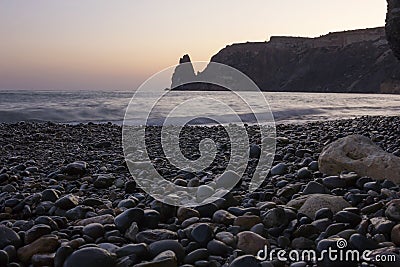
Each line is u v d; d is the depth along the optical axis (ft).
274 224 4.90
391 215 4.83
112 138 15.67
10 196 6.31
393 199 5.43
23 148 12.87
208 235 4.47
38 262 4.14
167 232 4.61
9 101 40.24
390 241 4.48
